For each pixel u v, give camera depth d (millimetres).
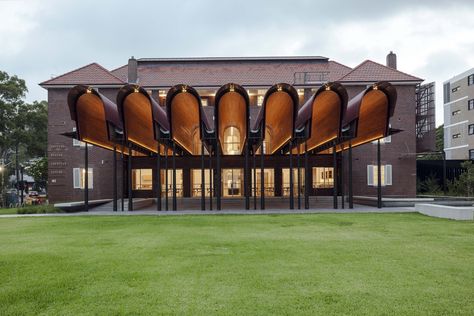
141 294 6277
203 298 6051
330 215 18781
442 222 15633
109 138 20766
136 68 32250
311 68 34031
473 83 51406
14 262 8578
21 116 46750
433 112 31828
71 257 9078
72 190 30719
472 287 6539
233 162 30828
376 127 22750
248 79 32250
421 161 36531
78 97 19750
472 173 30594
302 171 31047
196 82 31891
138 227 14703
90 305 5797
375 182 30938
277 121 26391
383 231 13086
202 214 19891
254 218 17641
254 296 6121
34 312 5551
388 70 31609
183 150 32188
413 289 6434
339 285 6672
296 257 8891
